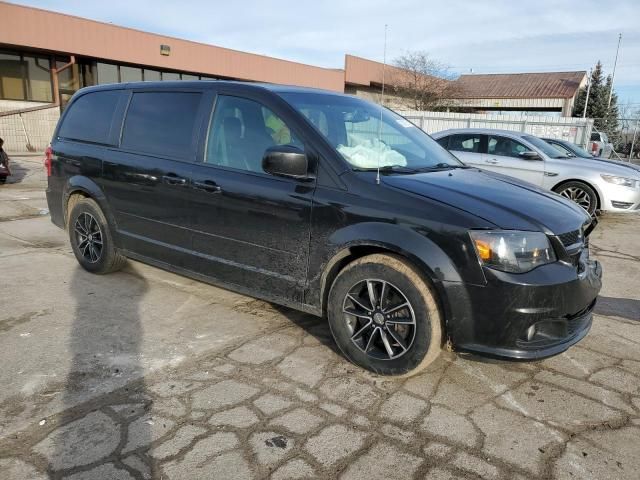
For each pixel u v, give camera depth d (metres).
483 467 2.32
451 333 2.79
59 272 4.94
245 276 3.56
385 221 2.90
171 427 2.54
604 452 2.46
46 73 20.14
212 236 3.69
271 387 2.95
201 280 3.91
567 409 2.81
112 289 4.49
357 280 3.03
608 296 4.75
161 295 4.39
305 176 3.21
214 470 2.25
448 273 2.71
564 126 17.03
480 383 3.06
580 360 3.40
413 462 2.34
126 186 4.26
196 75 24.09
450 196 2.93
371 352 3.09
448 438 2.53
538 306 2.66
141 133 4.26
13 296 4.25
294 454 2.37
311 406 2.77
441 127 19.36
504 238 2.68
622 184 8.16
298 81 27.33
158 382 2.96
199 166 3.76
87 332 3.59
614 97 47.91
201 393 2.86
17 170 13.30
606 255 6.38
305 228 3.19
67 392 2.82
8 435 2.44
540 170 8.70
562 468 2.33
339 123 3.59
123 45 20.95
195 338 3.56
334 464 2.31
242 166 3.55
